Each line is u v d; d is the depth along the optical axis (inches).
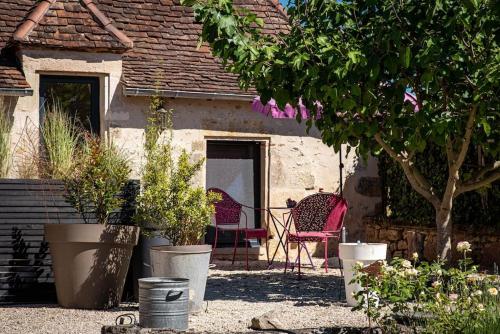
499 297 261.9
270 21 624.4
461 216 514.3
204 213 340.5
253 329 280.7
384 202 591.8
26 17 533.3
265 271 497.4
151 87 525.3
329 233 471.2
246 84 359.9
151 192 338.6
